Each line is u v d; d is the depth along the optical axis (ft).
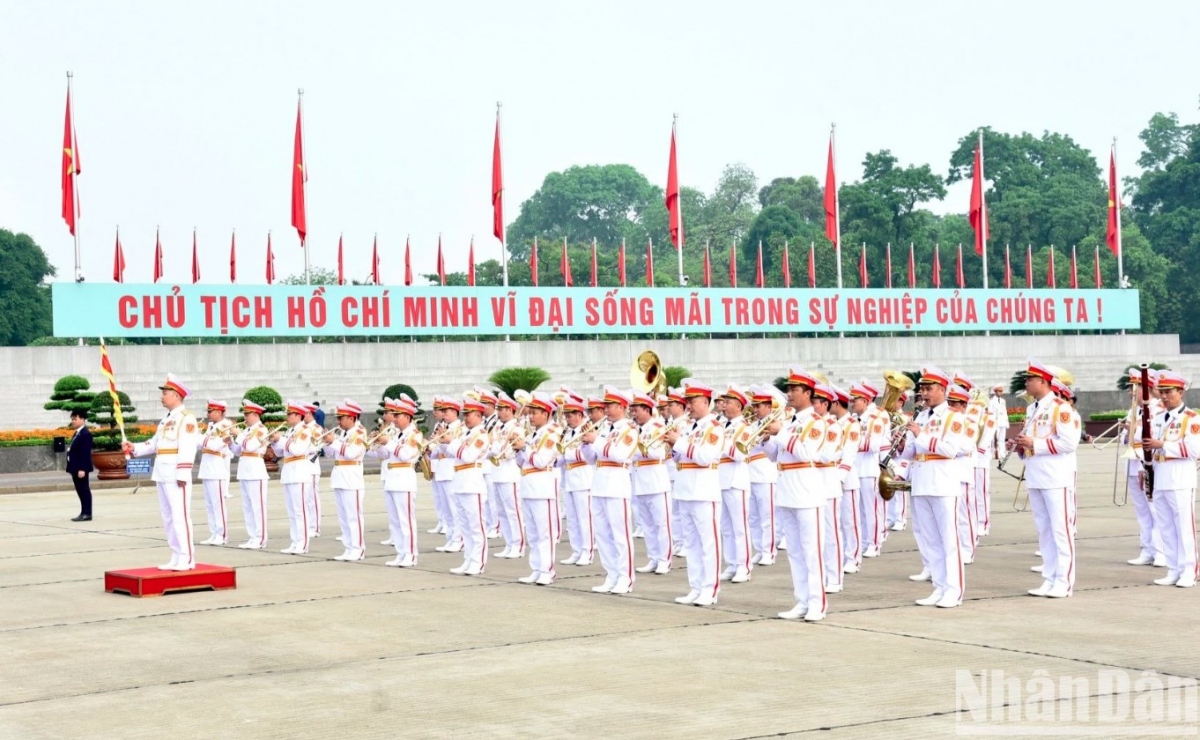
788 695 35.35
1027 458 52.44
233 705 36.01
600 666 39.83
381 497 109.09
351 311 168.45
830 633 44.45
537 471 58.70
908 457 51.78
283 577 61.98
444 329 174.19
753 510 64.49
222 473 77.56
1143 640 41.98
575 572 62.49
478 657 41.65
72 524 90.89
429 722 33.55
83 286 153.79
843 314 196.34
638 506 65.26
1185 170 339.98
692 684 36.99
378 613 50.67
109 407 130.11
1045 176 345.10
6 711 36.06
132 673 40.68
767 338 207.10
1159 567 59.67
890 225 302.86
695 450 51.39
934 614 47.98
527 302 178.81
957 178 347.97
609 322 183.73
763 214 348.18
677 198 179.83
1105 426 173.37
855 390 67.92
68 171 153.28
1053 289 209.05
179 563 60.44
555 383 184.03
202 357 167.43
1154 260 312.29
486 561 64.95
